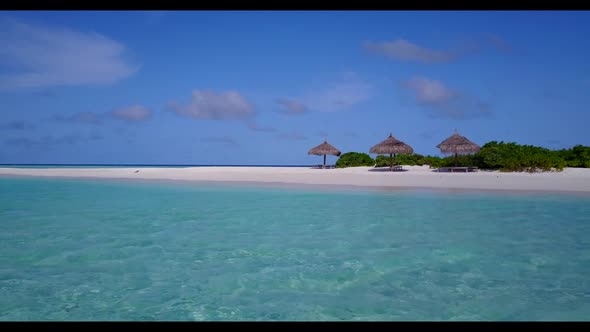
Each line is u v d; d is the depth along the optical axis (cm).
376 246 736
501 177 2019
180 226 948
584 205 1252
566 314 425
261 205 1327
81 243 769
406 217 1057
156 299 476
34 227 938
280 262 632
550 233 836
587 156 2556
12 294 493
